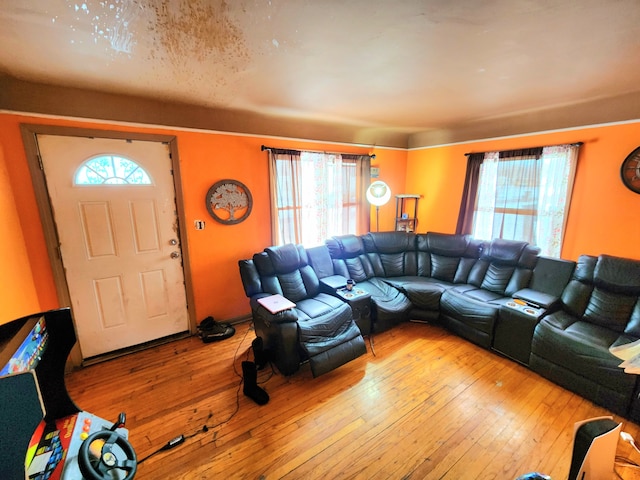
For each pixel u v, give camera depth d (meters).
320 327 2.57
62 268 2.48
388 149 4.61
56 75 2.01
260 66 1.85
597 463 1.30
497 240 3.52
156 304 2.97
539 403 2.20
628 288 2.46
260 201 3.47
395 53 1.67
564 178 3.07
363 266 3.96
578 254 3.09
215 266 3.27
